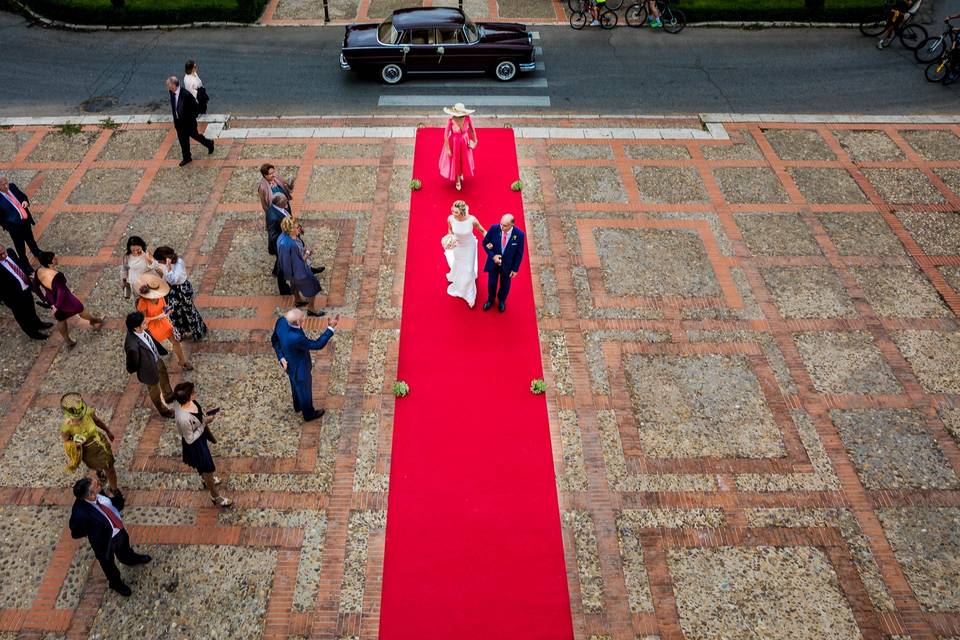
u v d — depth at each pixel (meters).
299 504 8.55
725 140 15.18
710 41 18.92
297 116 15.77
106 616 7.56
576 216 13.01
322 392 9.81
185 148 13.91
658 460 9.13
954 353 10.65
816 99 16.66
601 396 9.87
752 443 9.37
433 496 8.62
